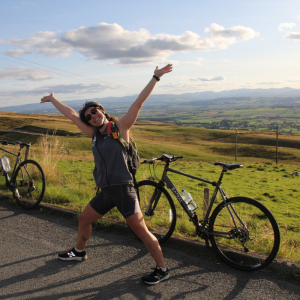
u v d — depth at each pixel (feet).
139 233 9.46
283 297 8.14
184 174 11.76
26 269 9.90
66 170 44.29
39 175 22.89
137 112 9.37
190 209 11.43
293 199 52.03
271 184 69.46
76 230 13.55
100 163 9.43
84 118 9.46
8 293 8.48
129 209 9.38
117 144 9.22
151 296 8.31
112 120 9.97
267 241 11.02
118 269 9.92
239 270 9.80
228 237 10.43
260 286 8.74
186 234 12.82
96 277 9.39
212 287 8.75
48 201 18.16
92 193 21.97
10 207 17.20
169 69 9.14
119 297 8.27
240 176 81.66
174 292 8.51
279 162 216.13
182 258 10.75
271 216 9.49
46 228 13.78
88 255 11.00
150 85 9.17
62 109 11.08
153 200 12.85
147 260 10.57
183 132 388.78
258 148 264.52
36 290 8.64
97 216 10.22
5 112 496.23
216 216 10.96
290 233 29.09
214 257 10.75
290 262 9.57
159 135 354.33
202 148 269.44
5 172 18.20
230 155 241.96
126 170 9.39
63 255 10.52
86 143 189.26
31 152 37.45
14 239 12.46
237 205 10.91
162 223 13.48
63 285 8.91
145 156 192.13
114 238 12.61
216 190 11.04
